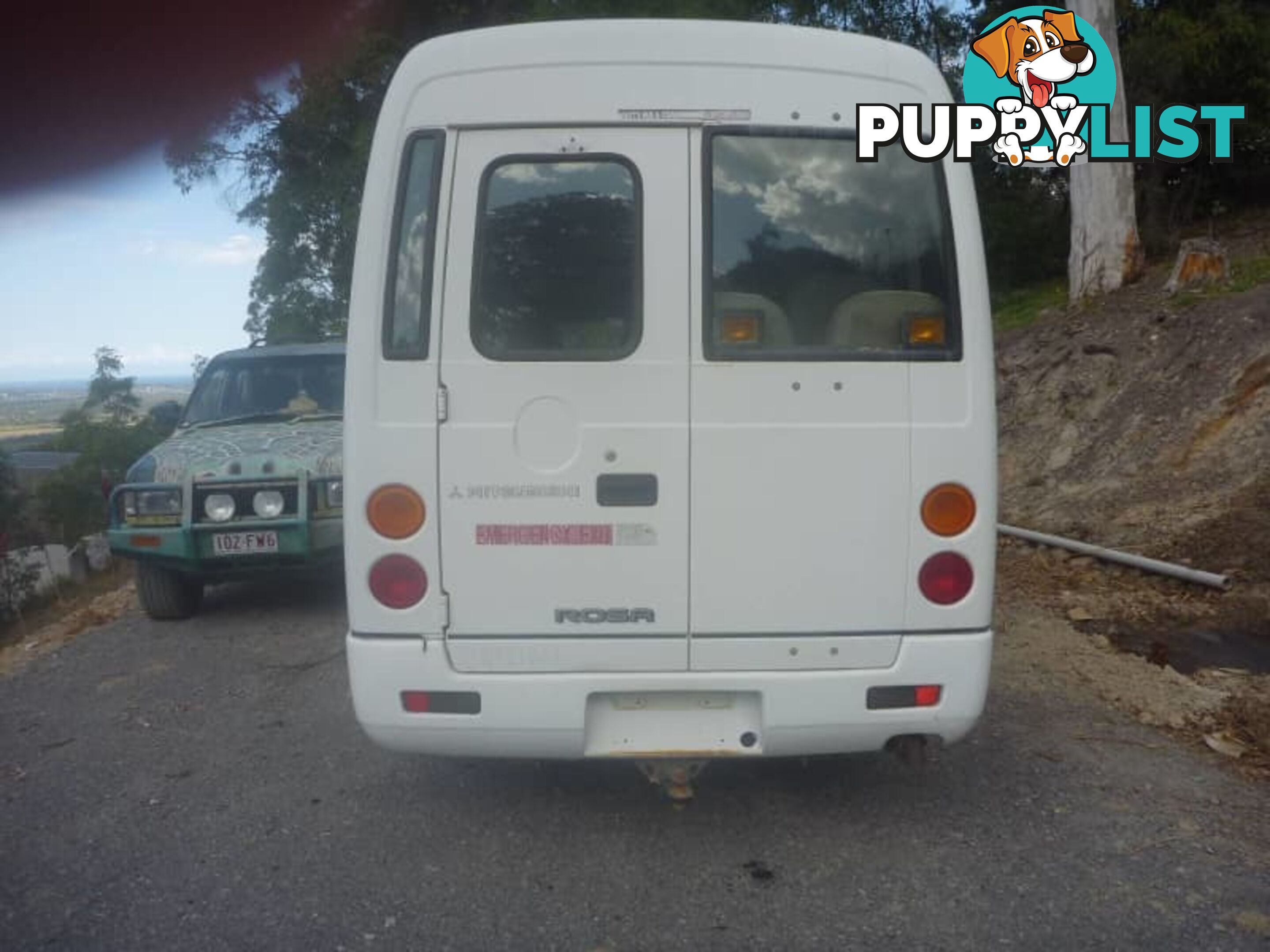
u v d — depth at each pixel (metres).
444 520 3.68
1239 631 6.29
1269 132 13.82
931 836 4.08
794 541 3.71
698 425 3.68
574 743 3.74
